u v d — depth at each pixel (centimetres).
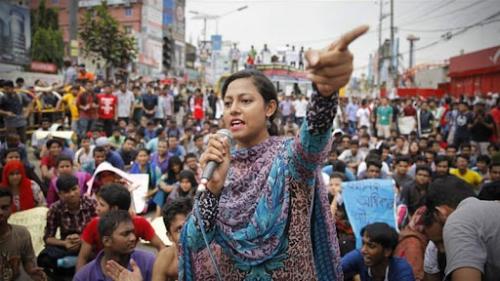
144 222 466
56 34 2919
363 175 789
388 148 1048
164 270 349
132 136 1060
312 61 137
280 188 164
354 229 532
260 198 165
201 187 167
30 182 621
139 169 853
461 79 2872
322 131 155
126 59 2717
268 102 181
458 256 226
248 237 163
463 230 230
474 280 218
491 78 2422
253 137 178
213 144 172
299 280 164
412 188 641
